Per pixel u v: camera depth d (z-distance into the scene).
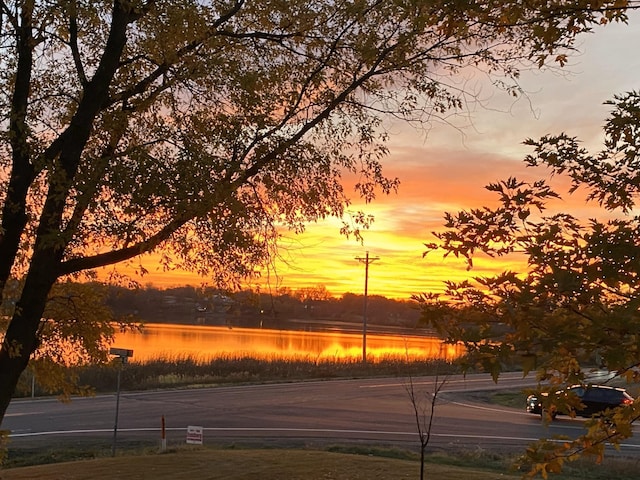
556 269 2.79
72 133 6.63
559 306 2.90
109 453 14.57
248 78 7.03
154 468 10.77
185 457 12.02
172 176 6.29
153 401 25.02
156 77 7.47
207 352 50.16
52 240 5.99
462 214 3.36
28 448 15.47
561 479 11.98
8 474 10.41
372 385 32.53
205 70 7.02
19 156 6.82
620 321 2.61
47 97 7.69
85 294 8.14
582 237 3.06
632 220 3.10
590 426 3.39
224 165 6.59
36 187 7.17
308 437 17.44
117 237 6.50
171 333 87.12
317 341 80.19
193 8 6.86
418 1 4.35
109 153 7.03
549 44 4.01
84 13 6.49
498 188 3.34
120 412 21.88
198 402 24.88
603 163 3.51
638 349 2.68
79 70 7.47
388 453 14.47
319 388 30.77
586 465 13.50
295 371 39.00
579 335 2.70
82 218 6.43
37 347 7.56
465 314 2.99
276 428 18.97
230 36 7.50
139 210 6.39
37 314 6.74
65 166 6.53
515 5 3.85
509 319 2.84
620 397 19.67
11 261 6.95
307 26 7.35
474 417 22.59
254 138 7.12
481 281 2.97
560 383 3.31
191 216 6.35
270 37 7.61
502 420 22.02
